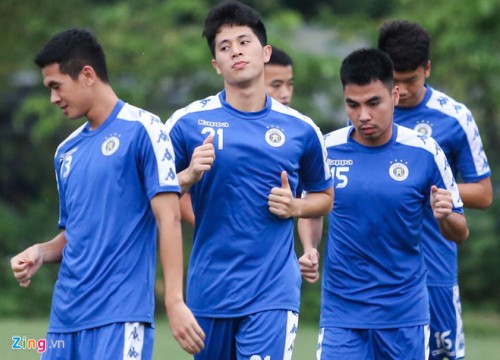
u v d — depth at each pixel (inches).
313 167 931.3
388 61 977.5
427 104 1127.0
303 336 1972.2
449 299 1119.0
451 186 1004.6
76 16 3048.7
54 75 806.5
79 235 807.7
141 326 795.4
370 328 991.0
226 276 891.4
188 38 2947.8
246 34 899.4
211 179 893.2
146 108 2920.8
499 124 2960.1
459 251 2869.1
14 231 2923.2
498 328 2466.8
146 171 802.8
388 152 999.6
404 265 994.7
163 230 795.4
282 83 1186.6
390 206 989.2
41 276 2751.0
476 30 2672.2
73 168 819.4
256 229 892.0
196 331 779.4
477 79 2758.4
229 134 896.9
